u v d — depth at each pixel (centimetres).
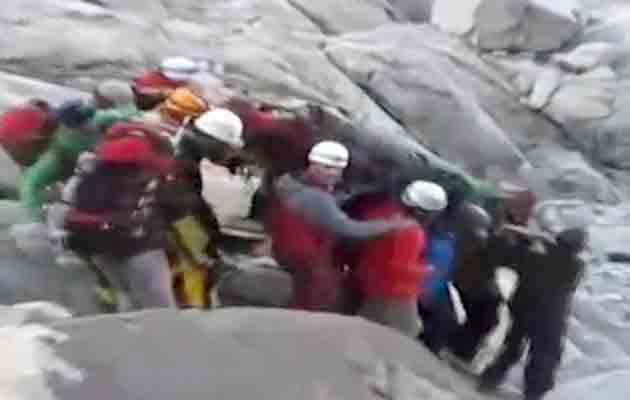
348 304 811
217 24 1688
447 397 547
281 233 814
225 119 793
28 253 846
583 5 2036
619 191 1673
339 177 819
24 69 1368
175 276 798
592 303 1170
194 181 789
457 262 843
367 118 1404
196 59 1337
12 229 877
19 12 1440
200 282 806
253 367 511
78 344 500
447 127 1631
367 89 1655
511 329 861
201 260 805
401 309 802
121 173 749
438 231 838
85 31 1446
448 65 1762
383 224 795
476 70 1794
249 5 1764
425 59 1706
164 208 763
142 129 766
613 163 1744
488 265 848
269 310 588
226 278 859
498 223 859
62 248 793
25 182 889
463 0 1844
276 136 863
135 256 749
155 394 475
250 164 863
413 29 1841
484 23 1841
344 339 567
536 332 860
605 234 1399
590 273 1273
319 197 800
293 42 1691
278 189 826
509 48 1855
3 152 1012
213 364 505
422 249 809
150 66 1437
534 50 1856
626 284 1249
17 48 1380
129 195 749
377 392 523
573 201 1584
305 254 802
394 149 938
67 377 472
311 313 597
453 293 851
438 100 1647
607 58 1838
